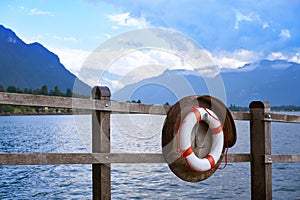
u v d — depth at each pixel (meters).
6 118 70.06
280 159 6.16
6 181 12.52
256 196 6.04
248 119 6.00
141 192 9.58
